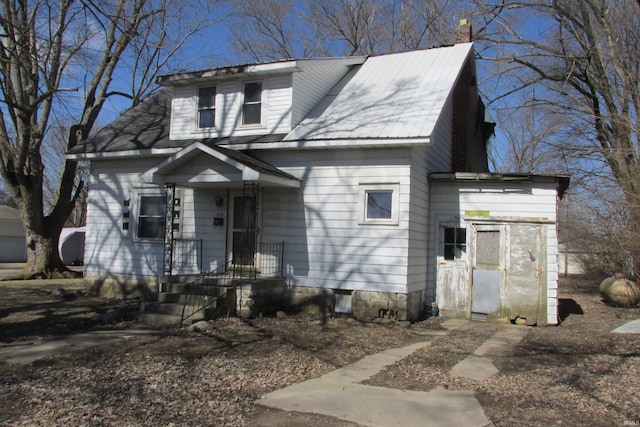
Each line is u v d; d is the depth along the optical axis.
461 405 5.52
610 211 18.28
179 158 11.30
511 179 11.65
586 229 21.27
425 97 12.74
